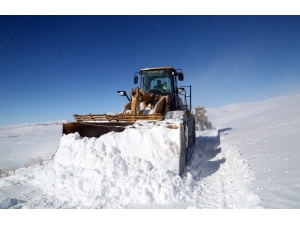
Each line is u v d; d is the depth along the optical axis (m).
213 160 5.84
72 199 3.13
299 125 6.63
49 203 3.00
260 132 7.50
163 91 6.69
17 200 3.03
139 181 3.33
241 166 3.79
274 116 12.52
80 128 4.95
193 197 3.08
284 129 6.69
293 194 2.28
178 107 7.09
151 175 3.46
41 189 3.69
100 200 2.95
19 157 11.30
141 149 4.00
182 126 4.12
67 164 4.13
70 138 4.54
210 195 3.18
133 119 4.73
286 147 4.37
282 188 2.48
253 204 2.32
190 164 4.73
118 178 3.47
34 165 6.68
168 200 2.96
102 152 3.99
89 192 3.21
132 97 5.20
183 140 4.16
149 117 4.63
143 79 6.99
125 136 4.20
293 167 3.09
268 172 3.13
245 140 6.52
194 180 3.82
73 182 3.49
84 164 3.93
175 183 3.32
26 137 22.94
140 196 3.02
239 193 2.98
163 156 3.86
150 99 5.77
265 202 2.26
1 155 12.34
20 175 4.77
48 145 15.29
